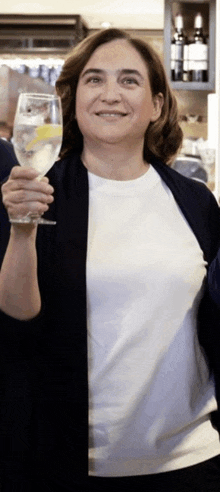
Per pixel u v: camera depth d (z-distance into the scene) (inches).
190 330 53.9
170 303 52.8
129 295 52.0
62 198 54.5
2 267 47.1
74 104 58.9
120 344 51.4
